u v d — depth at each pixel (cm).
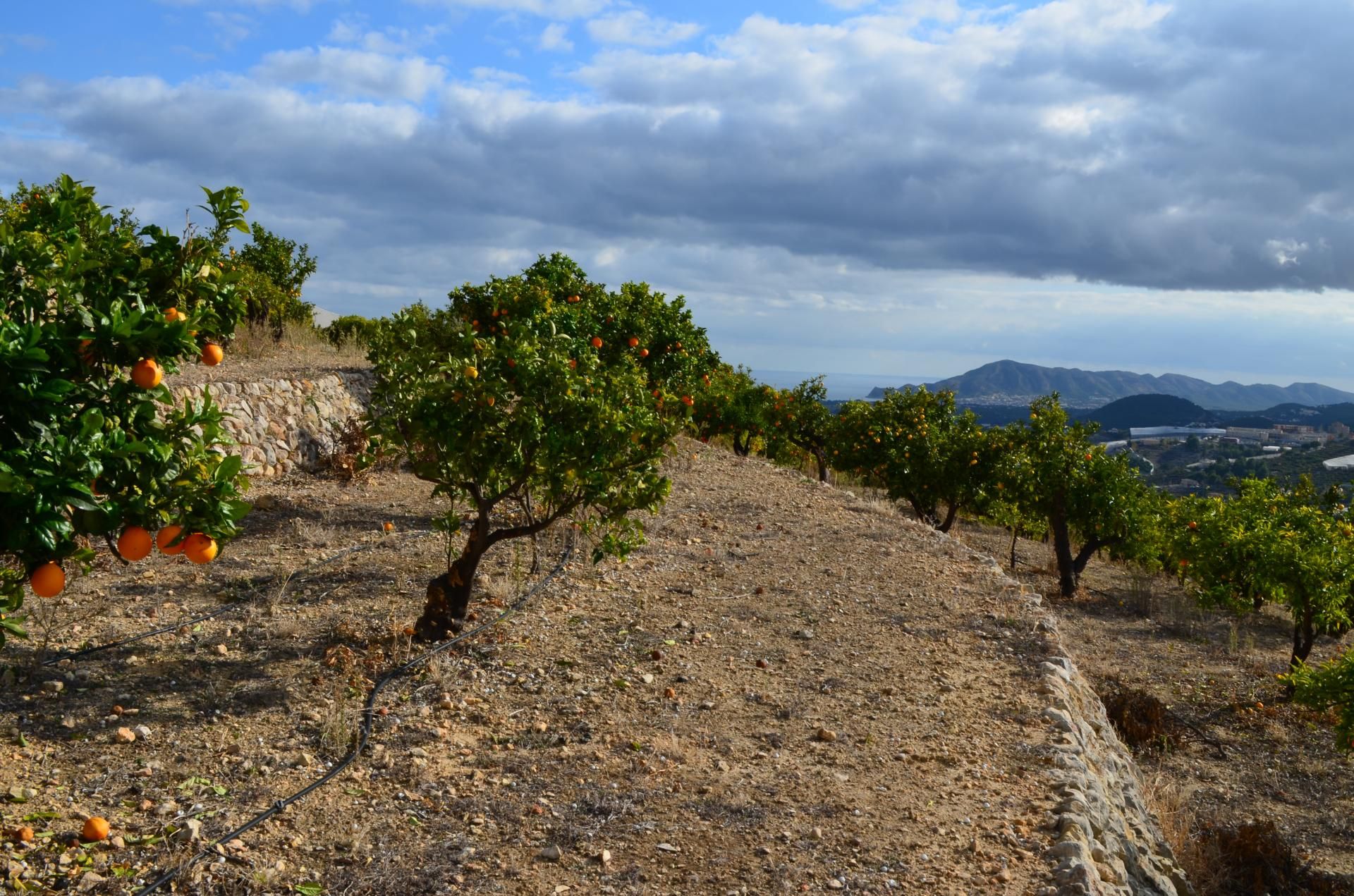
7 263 303
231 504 290
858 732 500
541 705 514
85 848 339
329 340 1886
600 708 513
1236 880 761
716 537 938
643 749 466
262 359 1341
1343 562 1410
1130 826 524
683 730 491
